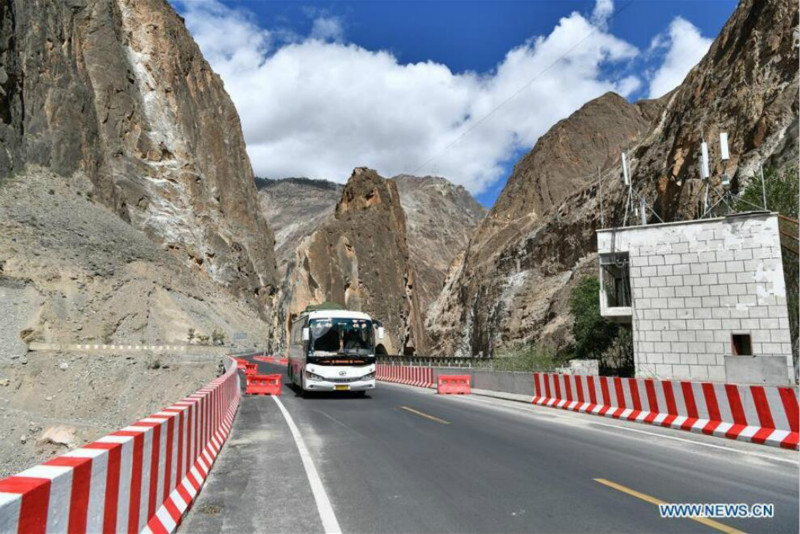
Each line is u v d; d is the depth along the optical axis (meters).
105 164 88.50
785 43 39.34
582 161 109.19
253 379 21.70
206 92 147.00
